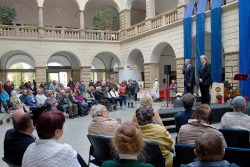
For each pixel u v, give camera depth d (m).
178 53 16.47
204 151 1.94
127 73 22.58
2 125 10.37
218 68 13.45
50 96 11.48
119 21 24.50
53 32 21.34
